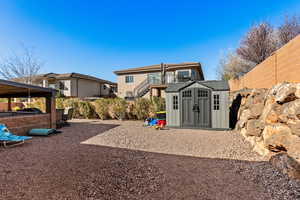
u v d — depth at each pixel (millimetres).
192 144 5258
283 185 2479
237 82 11195
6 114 7227
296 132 2912
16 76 19406
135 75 21969
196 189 2484
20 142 5312
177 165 3486
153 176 2936
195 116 8172
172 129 8125
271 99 4281
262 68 6305
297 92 3135
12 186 2469
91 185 2551
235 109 8375
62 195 2244
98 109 12602
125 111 12438
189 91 8297
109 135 6688
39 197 2184
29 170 3092
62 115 9320
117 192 2369
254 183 2637
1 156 3939
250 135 5172
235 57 17344
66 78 23422
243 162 3611
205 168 3312
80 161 3631
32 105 14625
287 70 4305
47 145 5082
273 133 3619
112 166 3363
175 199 2217
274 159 3260
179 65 19578
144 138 6145
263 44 12844
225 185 2600
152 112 11555
